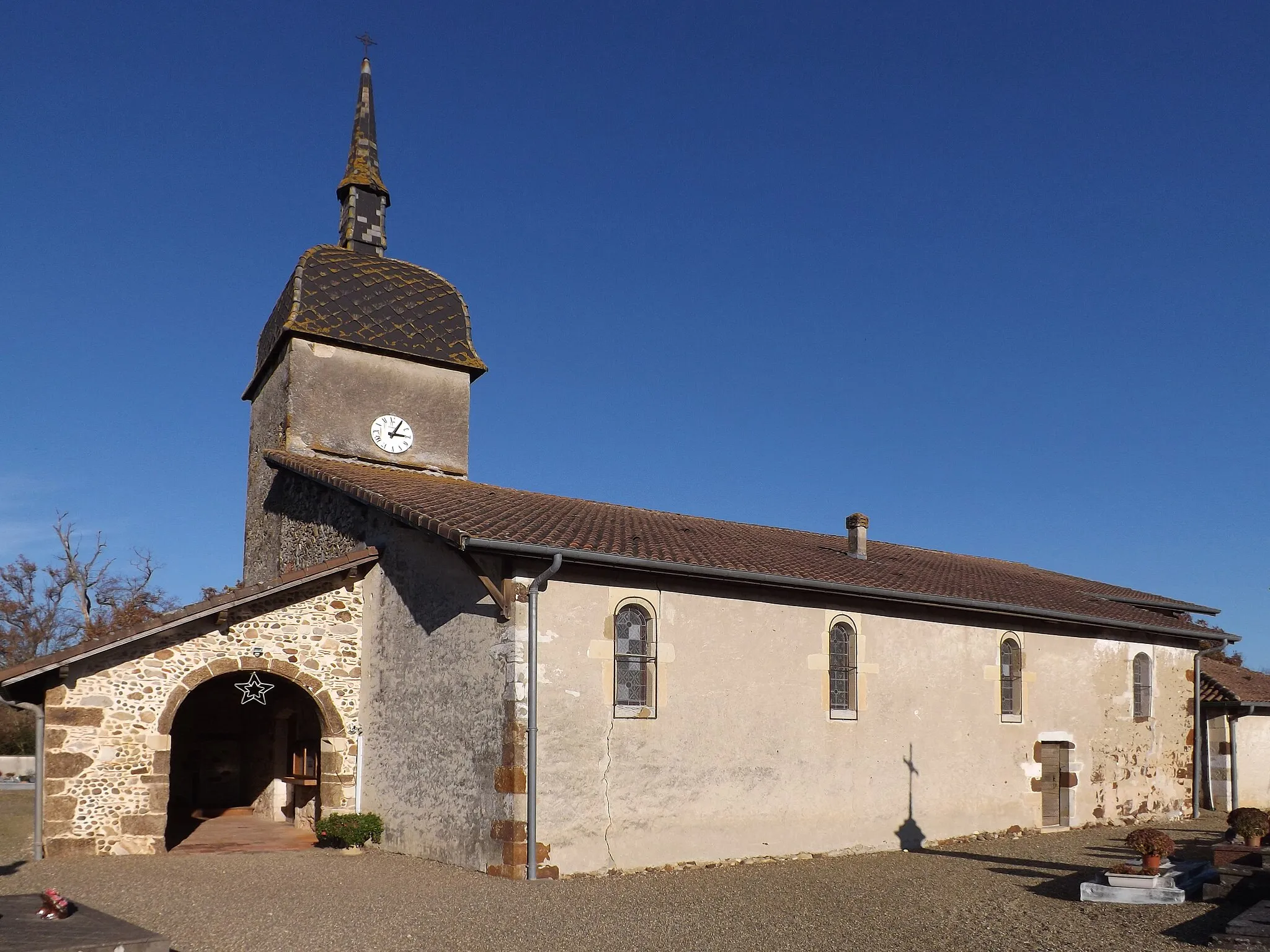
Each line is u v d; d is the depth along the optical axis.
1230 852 9.92
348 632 13.93
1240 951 7.65
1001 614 15.50
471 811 11.15
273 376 19.19
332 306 18.64
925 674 14.67
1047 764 16.16
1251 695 19.97
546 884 10.23
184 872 10.86
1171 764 18.20
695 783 11.95
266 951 7.50
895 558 18.30
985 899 9.88
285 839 13.95
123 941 6.27
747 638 12.78
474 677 11.37
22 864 11.36
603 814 11.13
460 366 19.61
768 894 9.96
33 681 12.24
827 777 13.23
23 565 34.38
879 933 8.30
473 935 8.00
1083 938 8.12
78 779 12.02
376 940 7.81
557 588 11.24
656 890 10.08
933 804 14.38
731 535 16.08
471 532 10.62
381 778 13.12
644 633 12.01
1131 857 13.01
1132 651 17.88
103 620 33.06
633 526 14.16
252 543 19.78
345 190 20.52
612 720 11.40
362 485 13.90
